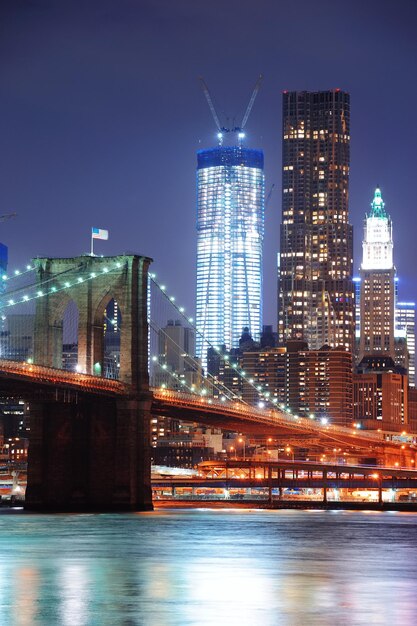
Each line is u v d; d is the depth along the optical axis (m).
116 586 112.69
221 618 92.88
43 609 96.88
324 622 91.25
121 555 146.75
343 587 113.25
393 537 183.50
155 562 137.50
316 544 167.00
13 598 103.50
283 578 120.69
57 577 120.50
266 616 94.00
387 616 94.31
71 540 171.38
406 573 126.12
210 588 111.50
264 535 185.88
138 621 91.44
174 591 108.88
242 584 115.12
